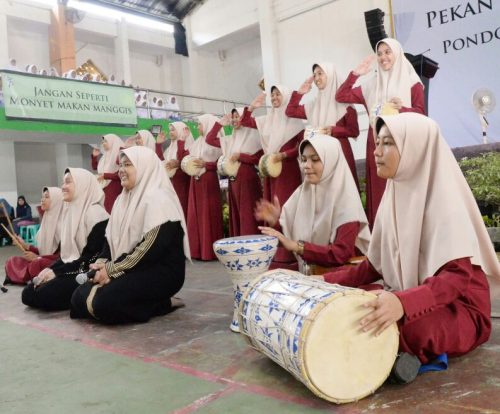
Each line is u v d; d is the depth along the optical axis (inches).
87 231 118.3
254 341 61.1
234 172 168.4
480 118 232.8
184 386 59.6
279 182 154.3
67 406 55.9
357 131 144.6
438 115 243.0
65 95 272.2
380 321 50.4
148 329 88.0
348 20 301.1
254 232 169.3
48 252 139.9
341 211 83.2
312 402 52.2
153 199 96.8
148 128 313.0
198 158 181.3
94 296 92.2
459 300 59.1
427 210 57.8
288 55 330.3
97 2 398.3
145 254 93.1
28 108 257.6
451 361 61.6
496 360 60.9
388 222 62.3
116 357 72.9
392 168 57.9
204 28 432.8
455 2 236.1
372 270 67.7
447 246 54.5
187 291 123.2
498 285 64.5
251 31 410.0
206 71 458.6
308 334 48.4
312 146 83.6
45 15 384.5
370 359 51.3
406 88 128.2
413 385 55.0
